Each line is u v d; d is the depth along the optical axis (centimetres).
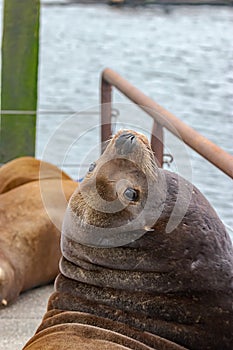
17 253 512
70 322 275
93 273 275
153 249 265
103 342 260
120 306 272
